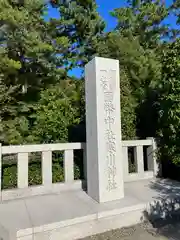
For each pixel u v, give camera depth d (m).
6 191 4.20
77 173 5.18
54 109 6.26
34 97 9.12
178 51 4.76
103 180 3.93
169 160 5.54
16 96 8.88
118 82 4.21
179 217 3.99
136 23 11.31
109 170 3.99
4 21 7.48
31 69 9.29
